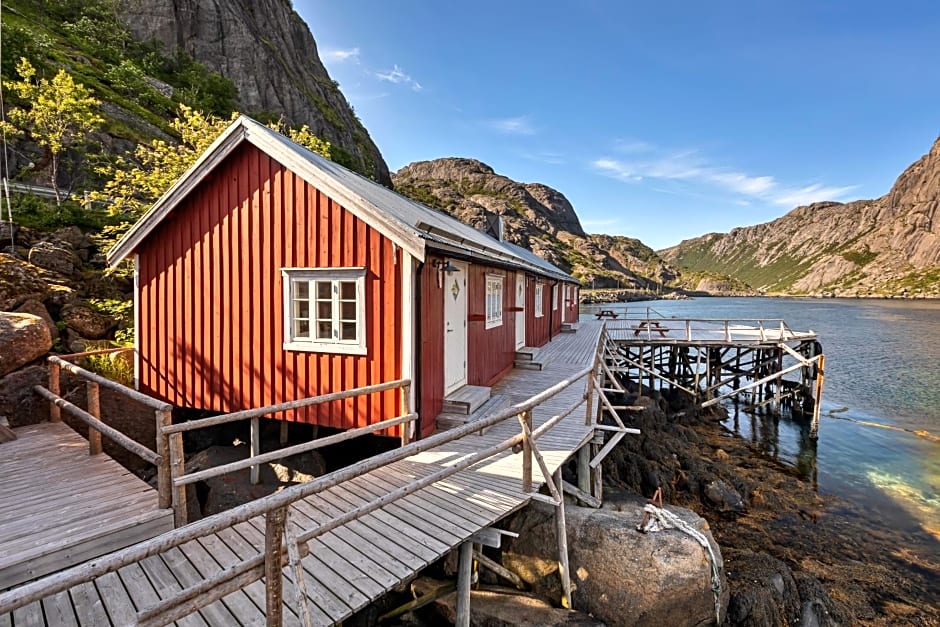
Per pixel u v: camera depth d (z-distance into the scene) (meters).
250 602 3.15
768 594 5.85
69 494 4.49
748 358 28.88
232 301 6.88
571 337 18.81
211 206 6.96
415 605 4.76
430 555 3.66
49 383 6.77
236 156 6.77
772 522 9.38
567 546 5.12
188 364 7.28
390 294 5.99
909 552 8.55
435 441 3.75
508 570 5.27
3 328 6.91
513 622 4.55
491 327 9.61
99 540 3.75
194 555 3.66
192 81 34.28
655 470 10.05
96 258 11.21
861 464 12.96
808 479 11.92
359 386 6.20
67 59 26.52
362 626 4.66
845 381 23.69
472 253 7.45
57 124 14.62
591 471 7.18
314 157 7.33
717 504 9.76
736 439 14.91
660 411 14.50
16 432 6.32
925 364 28.11
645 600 4.84
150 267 7.55
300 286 6.54
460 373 7.71
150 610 2.26
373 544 3.80
